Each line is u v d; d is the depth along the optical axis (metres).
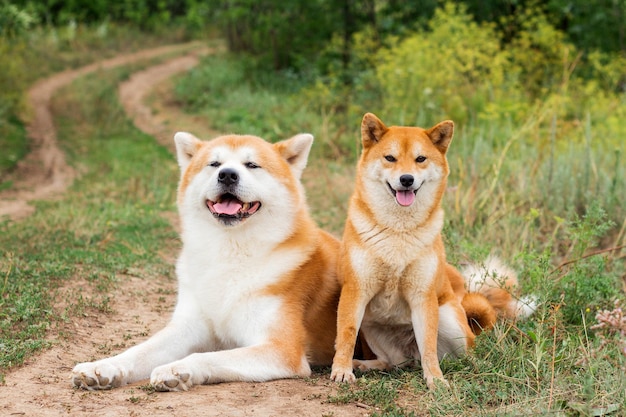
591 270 6.79
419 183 5.19
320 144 16.27
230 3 32.41
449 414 4.28
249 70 28.14
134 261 8.63
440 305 5.50
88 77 29.89
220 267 5.37
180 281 5.68
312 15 27.09
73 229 9.92
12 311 6.13
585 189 9.48
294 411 4.29
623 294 6.79
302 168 5.89
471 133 12.55
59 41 36.22
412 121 15.21
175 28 43.12
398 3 24.52
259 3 28.92
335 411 4.32
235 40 34.09
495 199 9.23
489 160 10.71
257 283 5.33
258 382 4.95
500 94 15.88
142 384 4.92
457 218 8.98
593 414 4.18
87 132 21.77
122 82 29.69
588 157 9.69
